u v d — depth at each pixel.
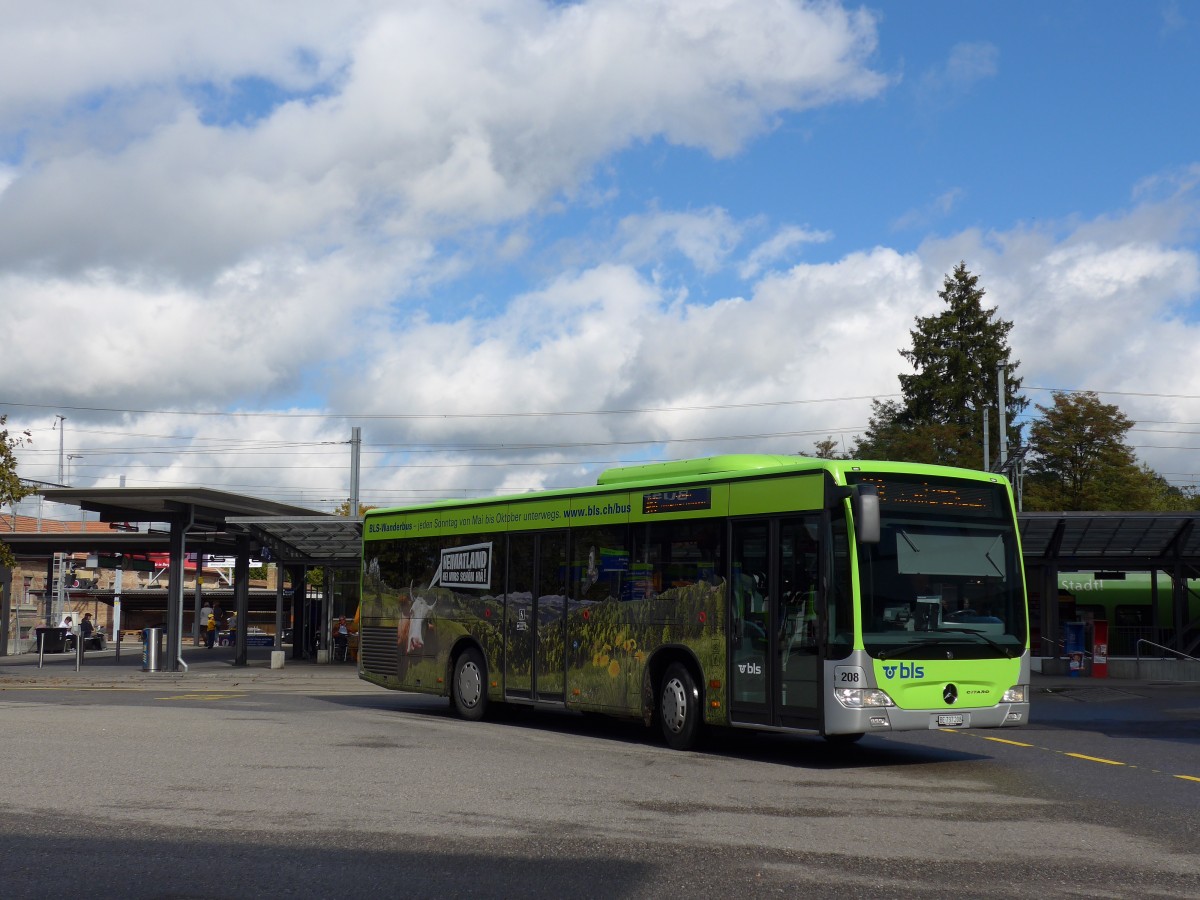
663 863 7.68
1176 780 12.25
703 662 14.22
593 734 16.36
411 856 7.79
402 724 16.92
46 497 34.56
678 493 14.90
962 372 66.25
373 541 20.62
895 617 12.77
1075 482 53.47
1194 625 41.12
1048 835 8.91
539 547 17.03
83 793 10.10
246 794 10.12
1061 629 40.53
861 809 10.00
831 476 12.97
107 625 77.06
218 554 47.59
